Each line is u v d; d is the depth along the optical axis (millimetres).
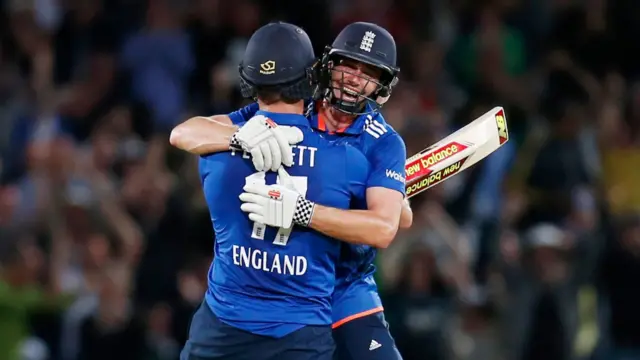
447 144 22547
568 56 43031
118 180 38812
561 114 38281
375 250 21016
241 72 19266
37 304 34031
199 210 35875
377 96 19938
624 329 36094
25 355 33656
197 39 42781
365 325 20578
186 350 19938
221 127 19484
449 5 45438
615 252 36156
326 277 19391
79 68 43656
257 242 19047
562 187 37281
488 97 42219
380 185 19281
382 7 44156
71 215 36625
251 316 19156
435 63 42844
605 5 44094
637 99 41656
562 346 34875
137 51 42438
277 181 18953
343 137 19656
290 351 19172
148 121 40875
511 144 39531
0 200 36906
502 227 37406
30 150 37969
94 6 44281
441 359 32938
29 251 35438
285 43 19016
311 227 18781
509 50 44125
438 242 34375
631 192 39312
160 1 43031
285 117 19172
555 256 35094
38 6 44156
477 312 34406
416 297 33750
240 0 43188
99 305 33844
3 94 42406
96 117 42031
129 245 36656
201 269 35188
